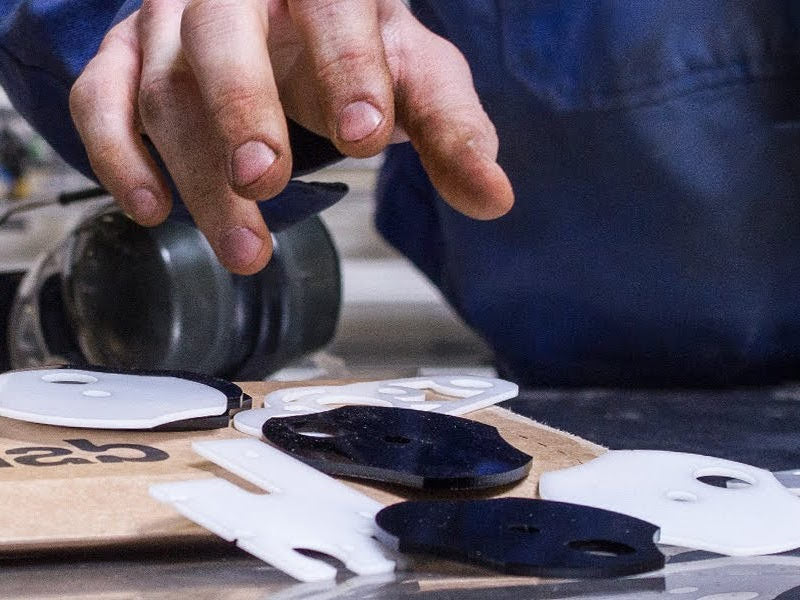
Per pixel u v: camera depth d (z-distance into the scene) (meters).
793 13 0.92
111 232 0.70
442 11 0.98
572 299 1.03
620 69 0.94
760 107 0.94
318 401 0.54
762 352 1.02
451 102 0.50
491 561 0.32
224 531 0.33
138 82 0.54
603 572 0.32
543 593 0.31
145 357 0.70
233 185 0.44
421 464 0.41
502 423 0.53
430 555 0.32
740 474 0.43
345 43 0.45
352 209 1.73
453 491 0.41
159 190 0.51
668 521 0.37
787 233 0.97
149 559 0.34
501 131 1.00
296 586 0.31
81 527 0.35
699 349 1.02
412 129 0.52
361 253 1.73
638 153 0.96
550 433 0.51
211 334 0.71
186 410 0.48
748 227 0.97
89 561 0.34
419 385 0.60
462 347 1.39
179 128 0.49
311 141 0.63
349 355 1.36
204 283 0.70
